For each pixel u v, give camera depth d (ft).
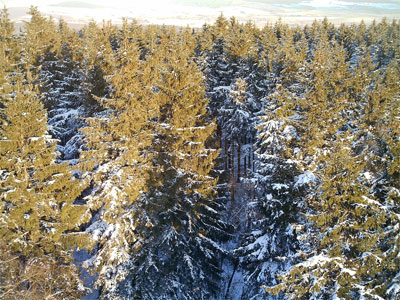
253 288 73.82
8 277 52.60
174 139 65.92
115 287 62.39
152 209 63.26
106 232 62.28
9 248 54.95
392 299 46.47
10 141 55.57
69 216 60.59
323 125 71.82
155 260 65.57
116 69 69.92
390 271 49.37
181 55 75.92
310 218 51.37
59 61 120.06
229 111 107.55
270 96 69.92
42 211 57.31
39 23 149.69
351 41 193.16
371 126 71.46
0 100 72.64
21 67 108.58
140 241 64.69
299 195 63.98
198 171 70.33
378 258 47.24
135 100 63.36
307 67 96.12
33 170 59.31
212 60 132.67
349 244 50.24
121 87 65.05
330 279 50.37
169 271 66.54
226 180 84.53
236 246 85.05
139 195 64.13
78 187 61.98
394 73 119.14
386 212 48.96
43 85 103.86
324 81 86.12
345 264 50.06
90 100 84.64
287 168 64.64
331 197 49.88
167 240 63.82
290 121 68.44
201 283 69.67
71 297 59.98
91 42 112.37
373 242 47.96
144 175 63.26
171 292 68.28
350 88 96.12
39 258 57.11
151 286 65.51
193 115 71.05
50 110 106.22
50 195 58.95
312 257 50.03
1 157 55.36
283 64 109.09
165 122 68.13
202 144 69.67
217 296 78.18
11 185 55.11
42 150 58.18
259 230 72.18
